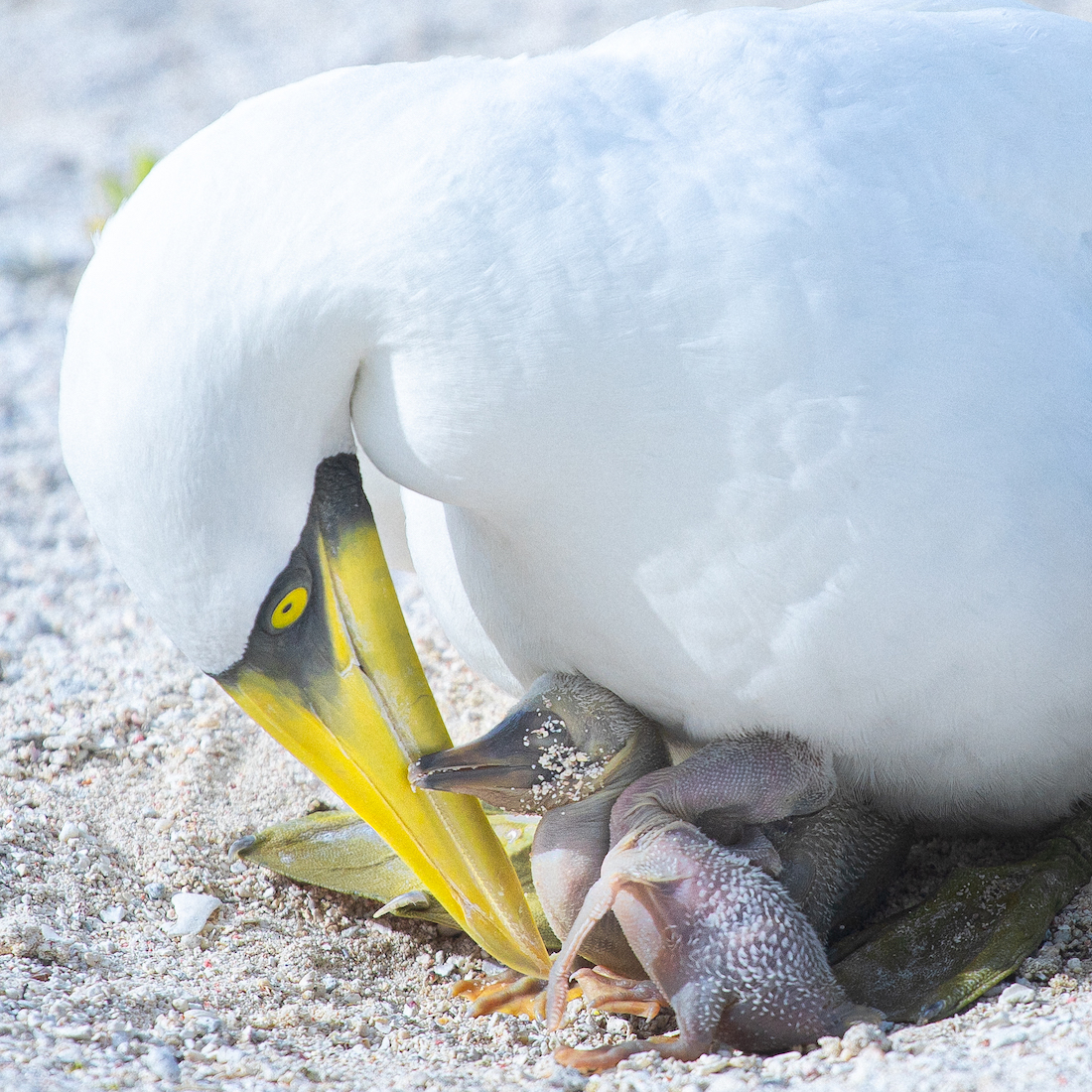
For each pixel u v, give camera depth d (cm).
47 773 1004
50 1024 721
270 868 929
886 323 702
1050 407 728
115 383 684
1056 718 785
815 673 759
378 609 779
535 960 816
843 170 717
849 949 838
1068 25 841
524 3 2603
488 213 678
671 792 808
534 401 693
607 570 754
